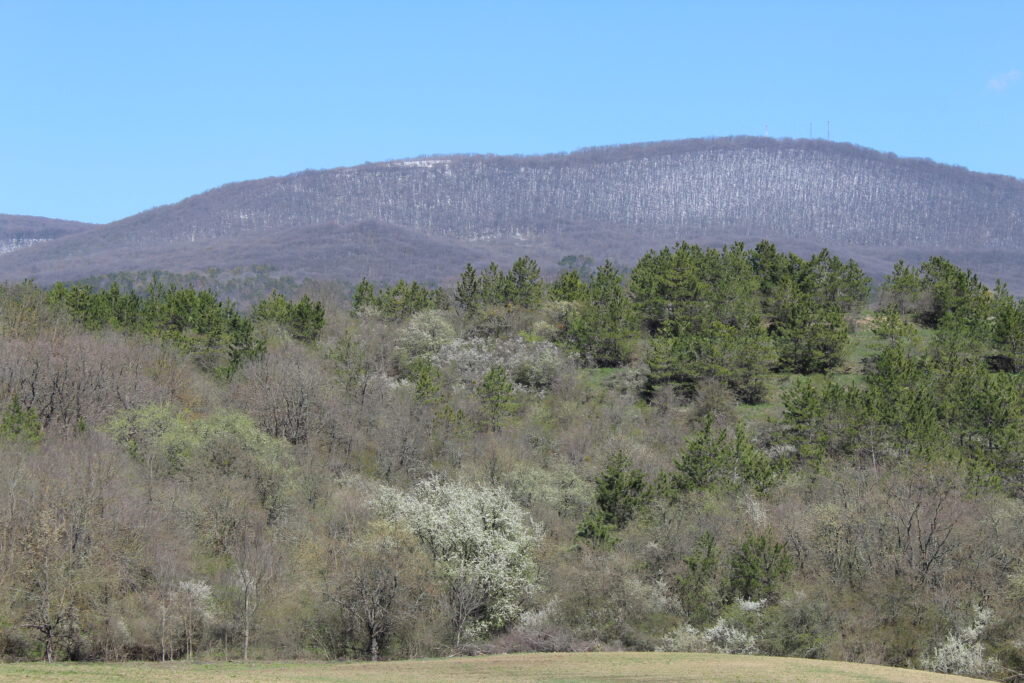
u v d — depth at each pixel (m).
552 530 69.38
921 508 59.62
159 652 52.91
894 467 68.38
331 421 85.12
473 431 87.19
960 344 95.12
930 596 53.16
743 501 66.06
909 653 51.06
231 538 61.97
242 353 95.25
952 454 68.06
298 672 38.22
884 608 53.22
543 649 54.72
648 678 36.09
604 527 63.22
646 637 55.06
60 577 51.59
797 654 50.34
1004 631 49.78
